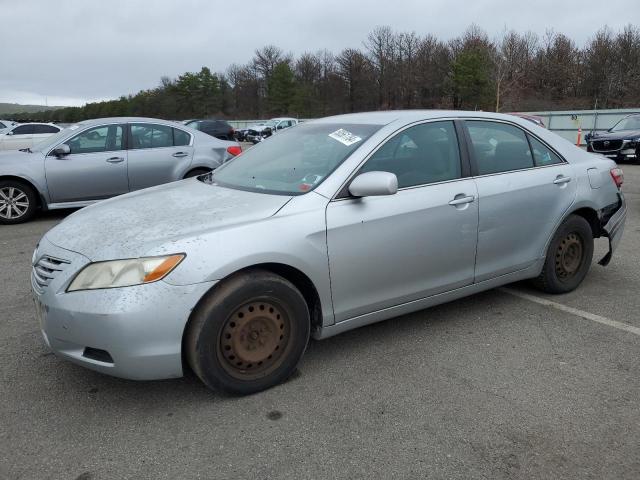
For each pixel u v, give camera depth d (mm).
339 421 2873
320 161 3578
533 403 3027
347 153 3502
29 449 2660
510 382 3258
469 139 3988
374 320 3549
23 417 2934
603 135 17188
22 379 3336
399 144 3645
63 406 3039
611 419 2869
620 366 3445
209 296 2891
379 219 3385
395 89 66000
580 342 3791
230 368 3020
